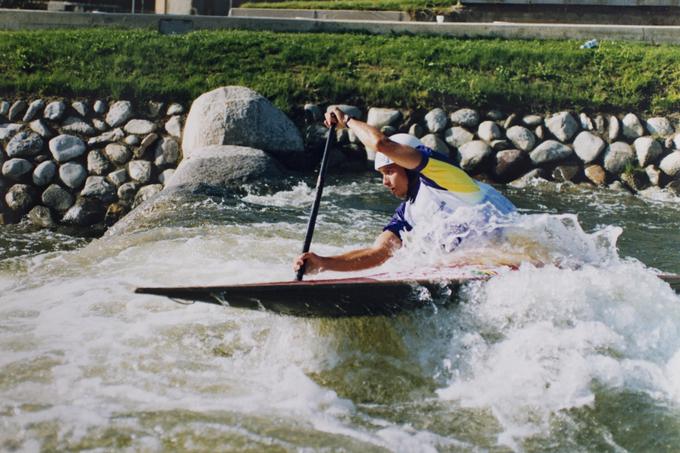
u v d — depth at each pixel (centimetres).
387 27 1647
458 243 662
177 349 643
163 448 512
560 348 626
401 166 651
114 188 1246
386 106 1370
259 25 1680
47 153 1273
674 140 1281
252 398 576
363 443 527
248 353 640
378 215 1051
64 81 1367
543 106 1352
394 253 667
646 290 658
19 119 1313
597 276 659
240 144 1250
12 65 1420
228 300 615
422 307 637
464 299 635
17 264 884
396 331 641
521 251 673
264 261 830
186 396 574
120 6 2553
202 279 778
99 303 729
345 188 1191
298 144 1291
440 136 1325
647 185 1248
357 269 661
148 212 1034
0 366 607
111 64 1442
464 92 1367
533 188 1251
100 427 532
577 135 1306
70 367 609
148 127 1315
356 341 640
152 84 1373
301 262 647
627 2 1877
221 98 1276
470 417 564
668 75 1404
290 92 1391
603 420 561
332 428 545
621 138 1304
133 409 554
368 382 606
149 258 852
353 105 1378
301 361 632
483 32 1627
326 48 1515
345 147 1322
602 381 600
